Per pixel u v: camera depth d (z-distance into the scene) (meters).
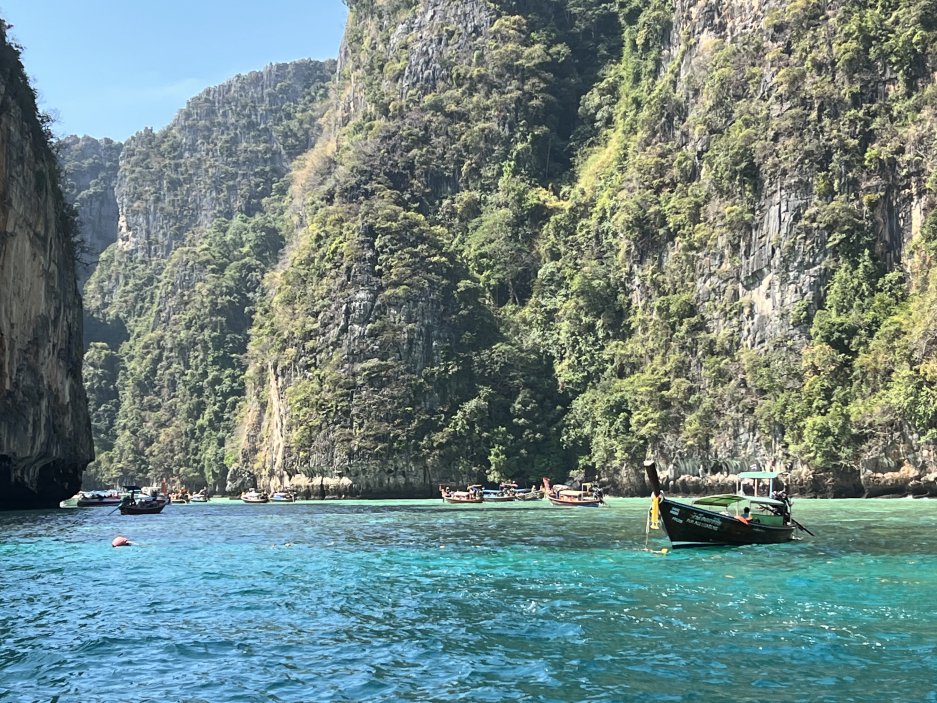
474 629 18.62
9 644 17.66
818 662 15.66
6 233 57.94
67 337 71.25
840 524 42.19
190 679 15.15
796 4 89.31
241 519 55.59
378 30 159.88
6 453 57.84
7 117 58.81
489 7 137.00
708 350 87.19
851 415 72.00
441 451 96.62
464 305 106.44
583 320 103.00
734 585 23.66
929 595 21.91
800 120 84.50
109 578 26.62
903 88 81.44
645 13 121.25
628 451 89.75
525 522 48.84
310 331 107.31
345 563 29.94
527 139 126.31
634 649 16.72
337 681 14.97
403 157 127.19
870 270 77.94
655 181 99.38
